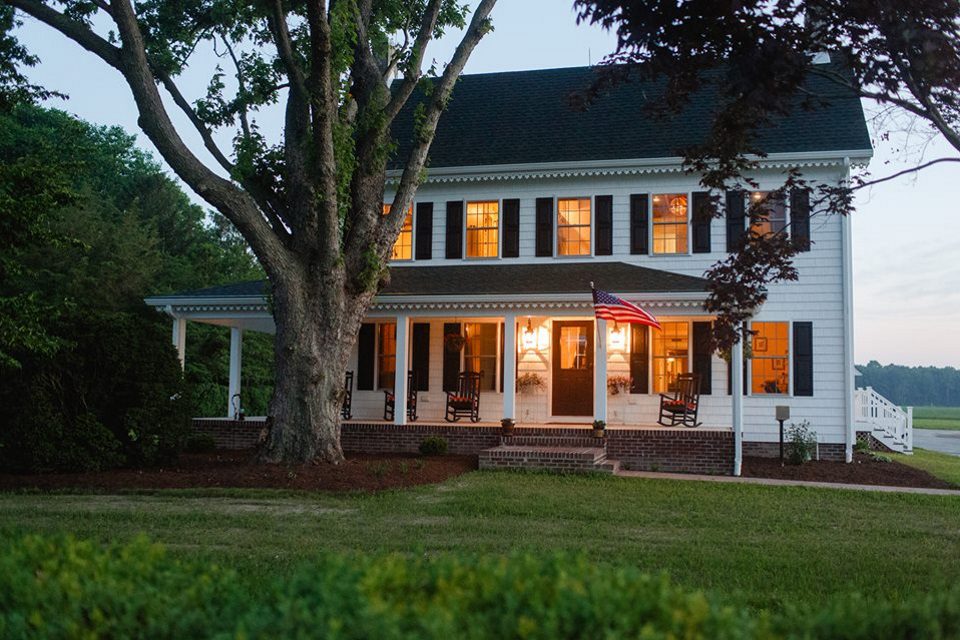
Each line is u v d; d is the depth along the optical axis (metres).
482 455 15.88
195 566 4.60
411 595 3.86
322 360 14.47
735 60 7.65
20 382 14.20
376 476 13.76
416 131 15.46
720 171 9.24
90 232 29.30
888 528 10.70
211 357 31.78
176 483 13.01
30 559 4.49
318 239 14.32
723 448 16.55
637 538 9.65
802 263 18.97
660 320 19.58
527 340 20.08
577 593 3.55
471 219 21.05
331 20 13.85
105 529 9.61
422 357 20.67
